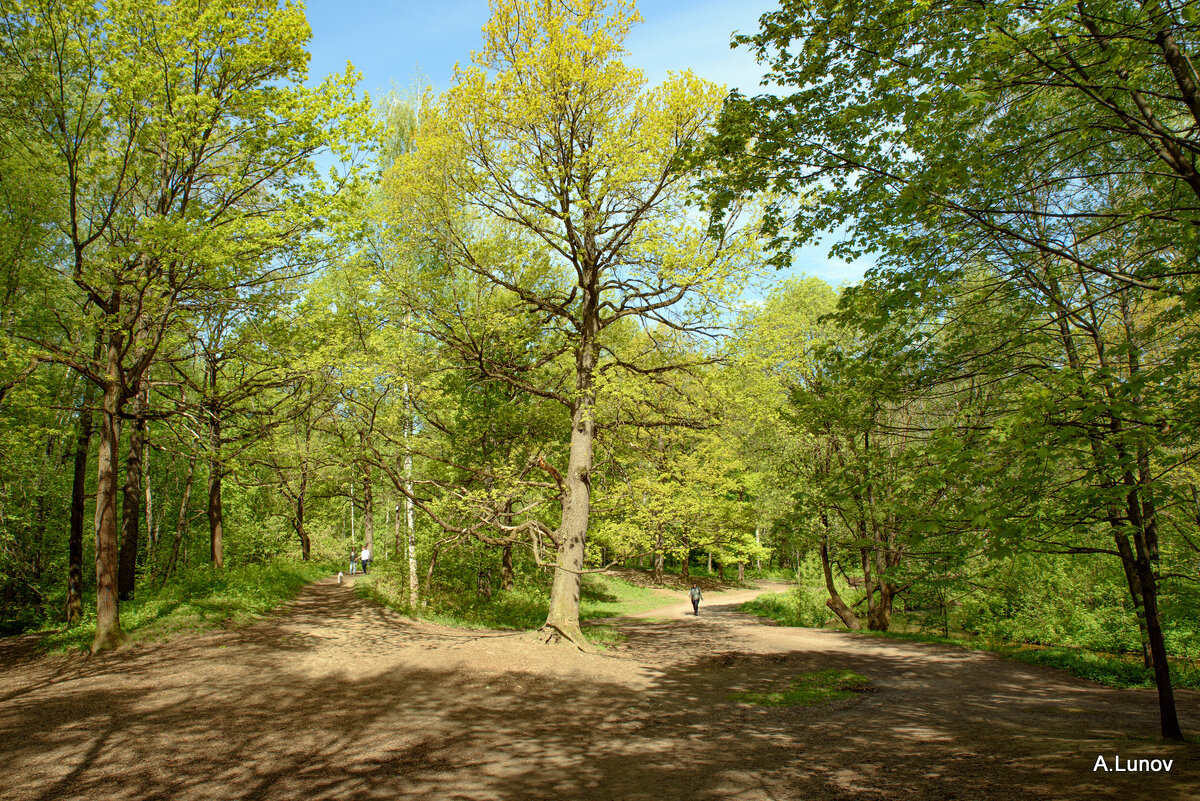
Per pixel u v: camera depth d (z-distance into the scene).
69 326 14.31
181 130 10.21
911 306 6.89
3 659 10.86
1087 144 6.32
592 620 21.64
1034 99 5.83
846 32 6.35
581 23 12.51
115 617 10.99
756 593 37.75
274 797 5.48
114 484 11.20
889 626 20.78
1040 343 7.18
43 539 19.03
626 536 18.97
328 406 14.18
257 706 8.33
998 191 6.57
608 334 16.47
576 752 7.02
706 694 10.46
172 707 8.05
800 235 7.63
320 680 9.80
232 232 10.26
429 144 12.53
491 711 8.83
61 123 10.23
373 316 14.48
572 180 12.80
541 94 12.00
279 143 11.04
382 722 8.00
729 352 13.13
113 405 11.02
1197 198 5.72
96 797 5.35
